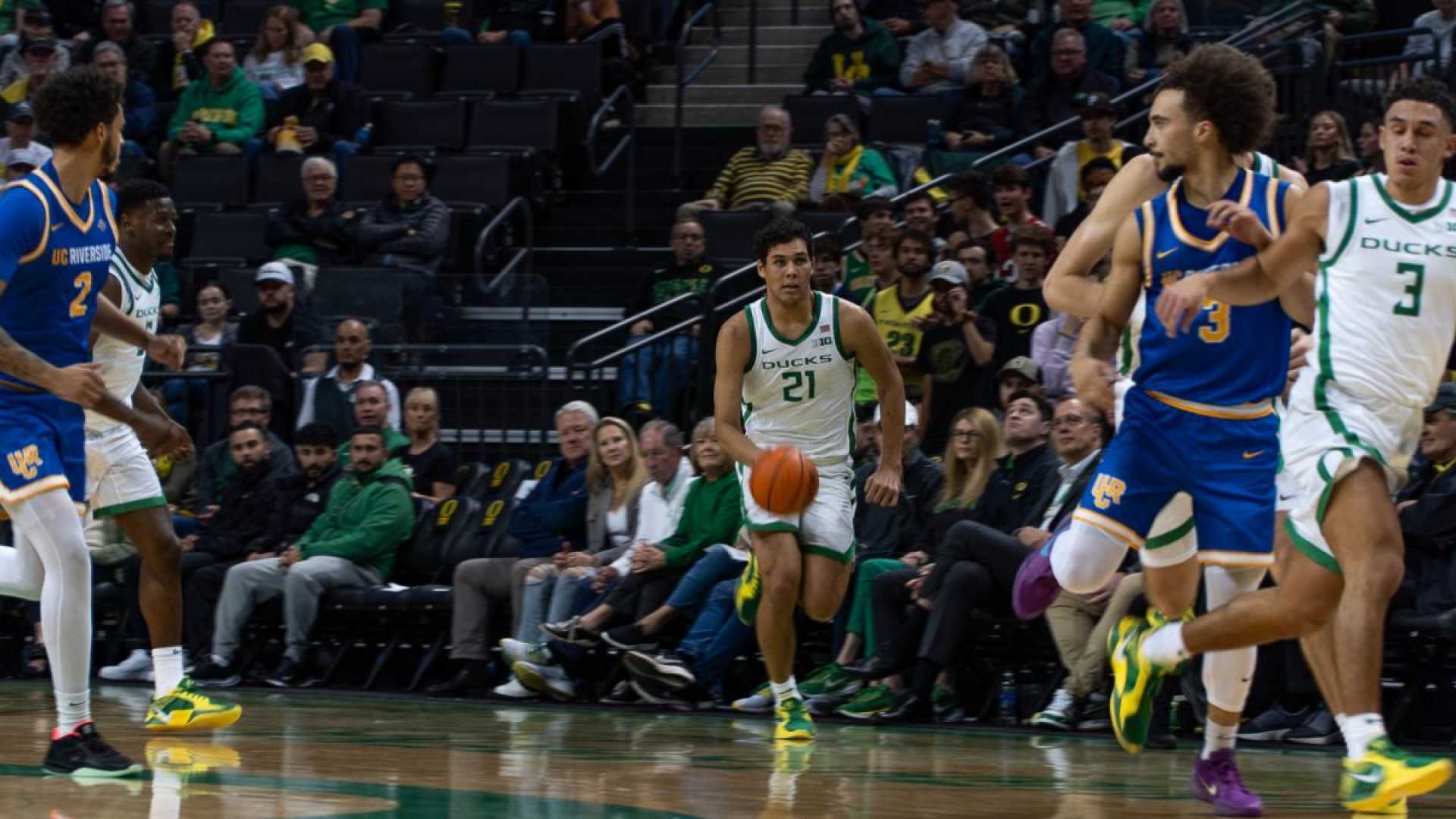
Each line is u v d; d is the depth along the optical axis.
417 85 21.97
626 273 20.27
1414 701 11.38
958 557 11.93
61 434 7.81
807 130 20.09
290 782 7.45
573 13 22.80
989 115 18.78
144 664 14.83
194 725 9.84
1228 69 7.02
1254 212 7.09
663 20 24.02
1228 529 7.07
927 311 14.74
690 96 23.12
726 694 13.51
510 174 20.03
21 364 7.30
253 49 22.27
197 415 16.30
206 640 14.86
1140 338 7.27
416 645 14.74
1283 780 8.66
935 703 12.39
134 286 9.59
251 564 14.51
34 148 20.12
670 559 12.97
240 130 21.11
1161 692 10.52
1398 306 6.91
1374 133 14.90
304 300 16.88
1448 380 12.85
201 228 20.09
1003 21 21.34
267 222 19.53
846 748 10.02
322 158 19.05
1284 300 7.09
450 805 6.74
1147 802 7.39
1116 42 18.66
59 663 7.62
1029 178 16.78
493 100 21.25
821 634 13.26
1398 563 6.81
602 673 13.49
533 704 13.15
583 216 21.36
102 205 8.06
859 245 16.14
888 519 12.97
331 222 18.70
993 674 12.36
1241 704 7.07
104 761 7.65
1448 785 8.54
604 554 13.58
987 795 7.54
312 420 15.91
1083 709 11.59
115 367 9.37
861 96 20.44
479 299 16.59
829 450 10.56
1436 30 17.38
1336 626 6.78
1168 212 7.17
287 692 13.99
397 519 14.38
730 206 19.08
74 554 7.62
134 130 21.83
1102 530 7.25
